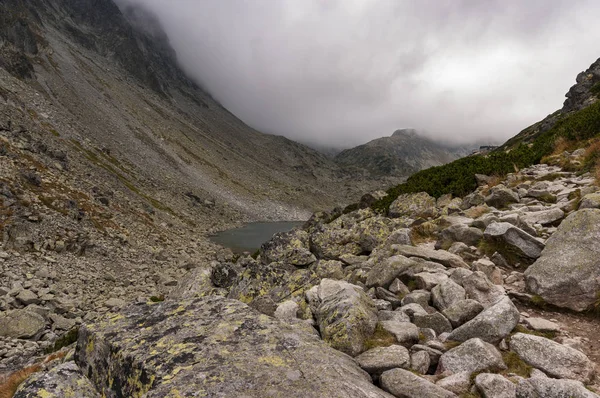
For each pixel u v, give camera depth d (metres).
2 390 11.95
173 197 116.75
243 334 5.32
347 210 33.97
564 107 85.25
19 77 133.12
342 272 11.10
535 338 5.28
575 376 4.72
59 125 108.00
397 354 5.18
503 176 20.78
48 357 14.18
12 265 32.72
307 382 4.22
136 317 6.00
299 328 6.05
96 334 5.53
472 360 5.05
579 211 8.11
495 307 6.02
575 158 18.27
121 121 171.62
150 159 147.75
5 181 47.81
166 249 58.56
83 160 86.56
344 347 5.54
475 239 10.69
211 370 4.40
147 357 4.75
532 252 8.91
